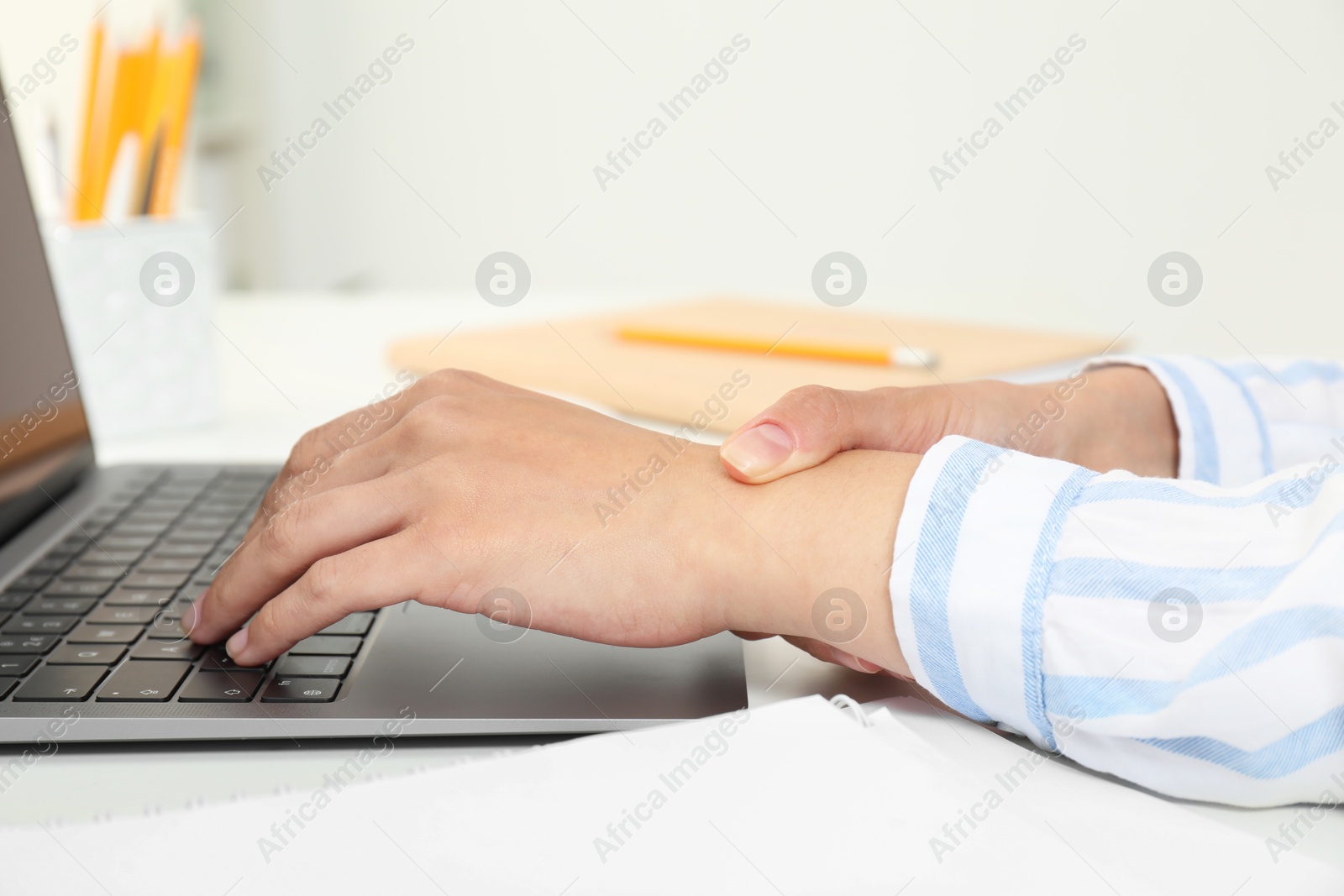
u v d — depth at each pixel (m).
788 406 0.44
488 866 0.28
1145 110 1.68
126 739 0.37
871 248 1.85
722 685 0.41
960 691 0.37
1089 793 0.33
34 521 0.60
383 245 2.42
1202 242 1.67
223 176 2.48
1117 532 0.36
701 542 0.42
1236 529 0.35
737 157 1.97
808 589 0.40
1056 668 0.35
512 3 2.15
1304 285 1.50
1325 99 1.60
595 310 1.29
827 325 1.04
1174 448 0.59
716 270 2.01
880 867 0.28
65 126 1.53
